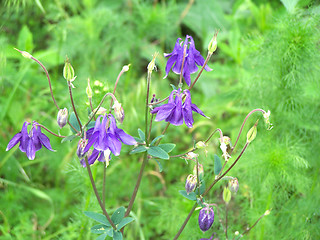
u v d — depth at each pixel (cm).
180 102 44
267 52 69
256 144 68
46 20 91
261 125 70
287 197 67
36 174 78
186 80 48
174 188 73
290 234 66
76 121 48
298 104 69
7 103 75
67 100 73
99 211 65
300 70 68
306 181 66
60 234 71
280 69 68
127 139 43
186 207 67
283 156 64
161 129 87
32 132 45
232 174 69
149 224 76
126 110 83
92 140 42
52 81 85
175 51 48
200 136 89
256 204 69
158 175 81
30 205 75
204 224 48
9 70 82
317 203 66
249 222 68
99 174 78
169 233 72
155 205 75
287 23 67
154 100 50
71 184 78
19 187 73
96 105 62
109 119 42
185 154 50
